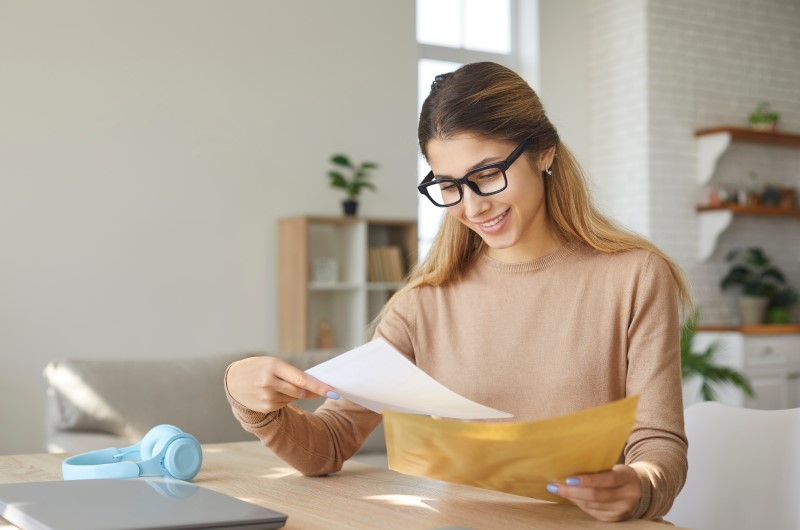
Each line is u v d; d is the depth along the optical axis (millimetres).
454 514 1056
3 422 4500
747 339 5781
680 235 6188
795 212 6379
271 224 5266
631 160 6172
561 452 967
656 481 1058
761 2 6625
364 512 1071
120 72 4840
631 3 6180
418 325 1576
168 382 3172
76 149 4715
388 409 1078
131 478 1169
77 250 4703
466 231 1556
